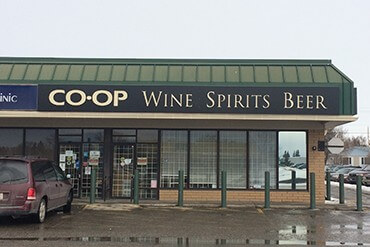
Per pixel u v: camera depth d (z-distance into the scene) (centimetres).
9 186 1148
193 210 1523
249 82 1697
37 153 1819
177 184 1800
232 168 1802
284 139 1805
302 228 1205
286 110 1652
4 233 1095
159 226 1212
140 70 1750
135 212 1462
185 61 1784
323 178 1780
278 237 1080
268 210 1545
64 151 1822
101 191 1806
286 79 1711
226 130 1811
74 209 1522
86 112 1658
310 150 1788
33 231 1123
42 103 1659
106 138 1812
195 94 1662
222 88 1664
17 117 1705
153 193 1798
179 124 1802
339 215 1449
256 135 1811
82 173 1816
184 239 1045
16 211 1142
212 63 1781
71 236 1066
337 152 1794
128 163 1811
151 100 1661
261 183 1794
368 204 1777
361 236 1100
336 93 1655
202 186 1797
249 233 1127
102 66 1769
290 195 1773
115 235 1084
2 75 1727
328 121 1695
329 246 984
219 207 1606
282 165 1795
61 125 1811
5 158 1180
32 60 1795
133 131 1819
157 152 1809
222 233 1123
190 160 1805
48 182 1269
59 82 1681
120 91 1666
